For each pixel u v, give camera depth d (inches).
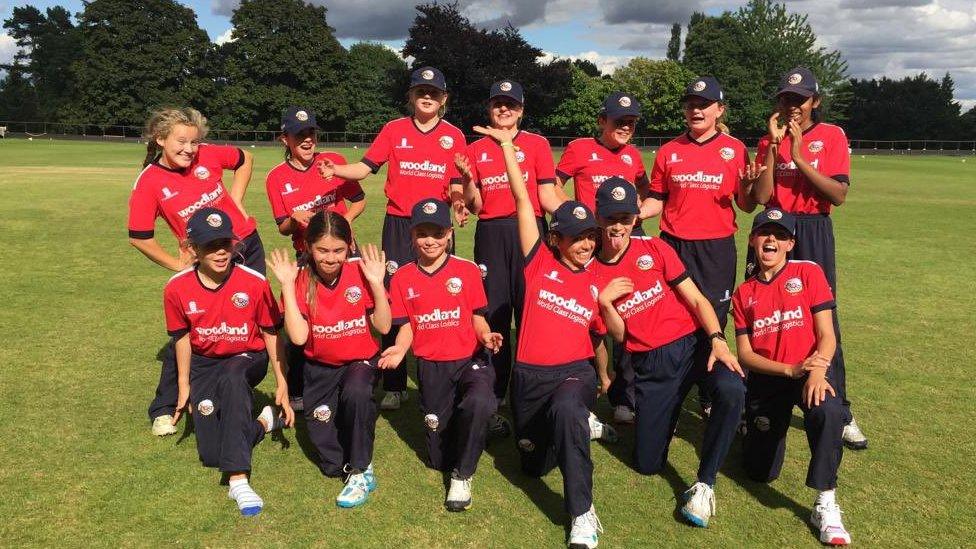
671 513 147.7
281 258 163.9
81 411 187.8
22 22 3053.6
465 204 211.3
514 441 184.7
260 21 2491.4
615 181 165.2
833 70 2805.1
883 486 156.7
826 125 193.3
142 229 192.4
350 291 163.0
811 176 181.5
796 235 193.9
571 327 157.2
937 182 1013.2
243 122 2551.7
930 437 180.9
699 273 204.4
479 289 166.7
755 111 2682.1
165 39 2444.6
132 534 134.6
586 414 138.5
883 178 1098.7
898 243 467.5
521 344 158.7
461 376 160.4
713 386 147.2
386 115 2696.9
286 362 195.5
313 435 159.3
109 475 156.3
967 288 340.5
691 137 202.2
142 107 2445.9
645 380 163.8
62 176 792.9
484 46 2247.8
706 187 199.3
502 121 206.1
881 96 3174.2
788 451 178.5
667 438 161.8
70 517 139.5
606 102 219.9
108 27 2416.3
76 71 2406.5
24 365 219.0
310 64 2536.9
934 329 273.7
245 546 132.0
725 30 2842.0
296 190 224.5
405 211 217.3
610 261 169.6
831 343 155.5
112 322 264.7
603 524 142.3
